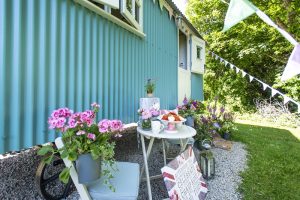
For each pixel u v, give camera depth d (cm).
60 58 214
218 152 429
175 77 598
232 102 1241
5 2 167
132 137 494
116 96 312
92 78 261
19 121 175
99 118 272
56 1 209
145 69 413
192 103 449
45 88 198
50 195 228
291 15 797
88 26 254
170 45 565
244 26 1011
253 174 317
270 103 1081
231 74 1262
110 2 270
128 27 337
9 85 169
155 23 470
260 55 1077
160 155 385
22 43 178
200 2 1238
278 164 366
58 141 154
